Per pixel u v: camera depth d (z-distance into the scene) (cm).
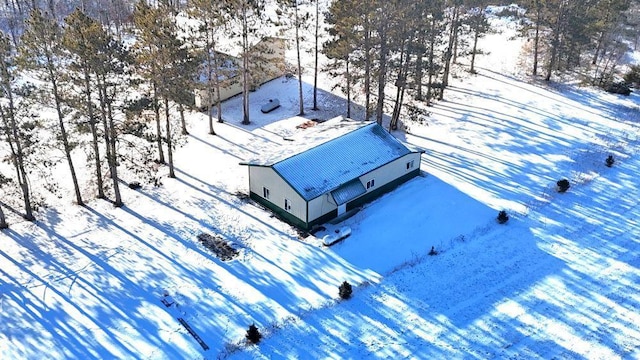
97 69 3478
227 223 3825
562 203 4059
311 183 3803
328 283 3306
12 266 3369
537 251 3578
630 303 3166
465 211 3969
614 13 6253
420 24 4772
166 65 4250
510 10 8769
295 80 6406
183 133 5156
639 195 4159
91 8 8781
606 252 3578
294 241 3672
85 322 2986
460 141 4975
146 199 4091
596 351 2845
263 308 3106
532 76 6456
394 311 3098
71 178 4381
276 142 5006
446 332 2961
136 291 3200
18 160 3809
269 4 8469
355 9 4588
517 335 2942
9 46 3453
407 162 4303
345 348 2853
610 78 6144
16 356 2780
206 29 4841
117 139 3819
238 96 6075
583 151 4766
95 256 3466
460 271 3406
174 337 2906
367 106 5075
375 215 3950
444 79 5925
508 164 4578
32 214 3866
